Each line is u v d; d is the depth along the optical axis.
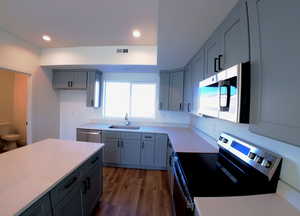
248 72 0.85
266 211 0.79
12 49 2.59
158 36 1.64
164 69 3.21
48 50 3.12
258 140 1.17
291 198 0.85
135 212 1.89
